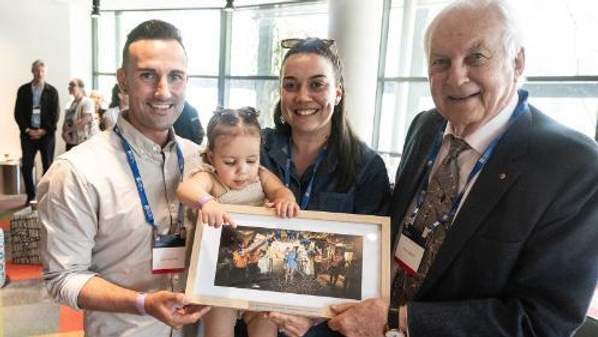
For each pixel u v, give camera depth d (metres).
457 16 1.15
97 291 1.19
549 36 3.65
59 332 3.05
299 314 1.17
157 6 7.25
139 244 1.31
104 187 1.26
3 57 7.00
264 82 6.55
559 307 1.04
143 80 1.26
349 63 4.68
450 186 1.28
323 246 1.24
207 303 1.17
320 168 1.53
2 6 6.87
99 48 8.25
